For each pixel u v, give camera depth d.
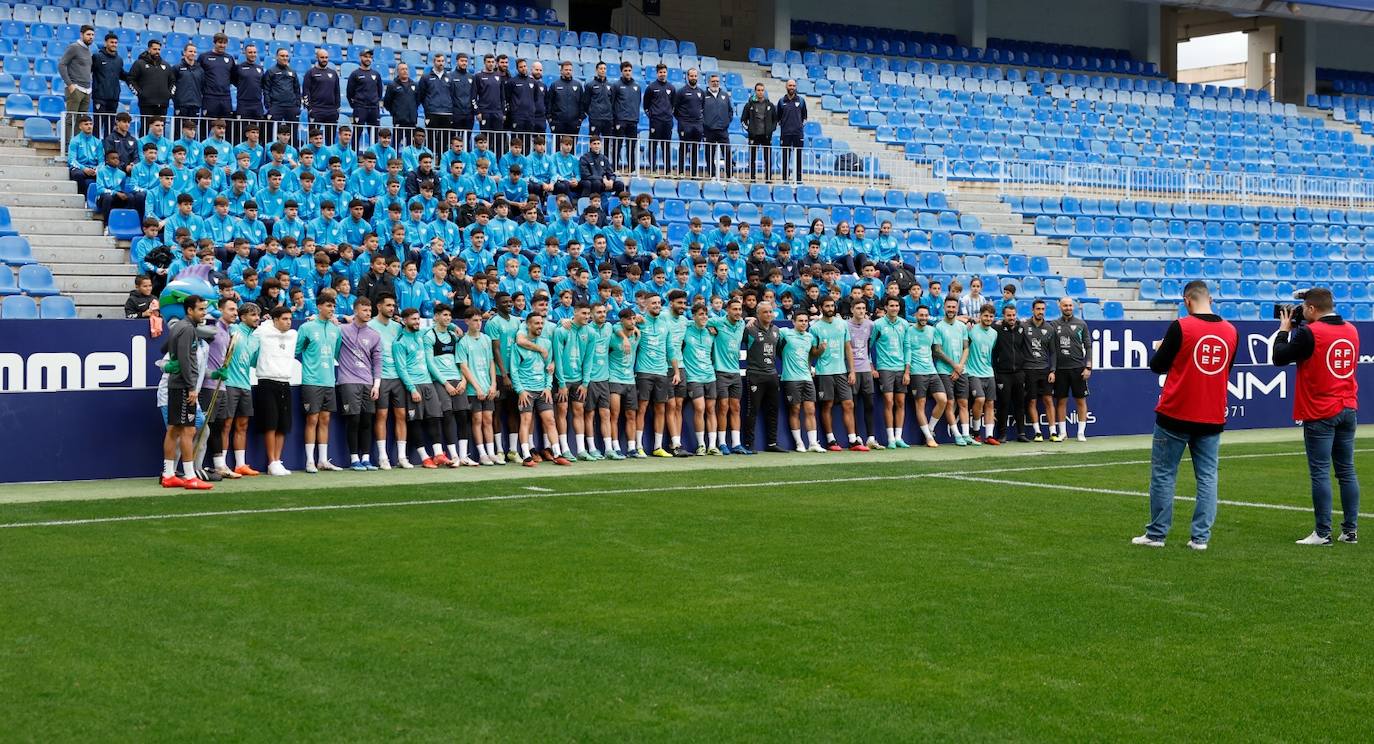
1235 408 19.80
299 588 7.74
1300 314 9.98
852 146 27.06
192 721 5.33
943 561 8.70
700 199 21.81
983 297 20.53
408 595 7.57
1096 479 13.22
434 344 14.57
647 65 28.09
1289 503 11.59
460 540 9.39
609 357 15.61
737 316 16.34
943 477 13.39
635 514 10.69
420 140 19.70
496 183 18.81
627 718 5.41
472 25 28.09
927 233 23.09
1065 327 18.03
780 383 16.70
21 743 5.07
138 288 14.34
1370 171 33.12
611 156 21.47
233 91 21.53
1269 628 6.96
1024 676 6.05
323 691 5.73
